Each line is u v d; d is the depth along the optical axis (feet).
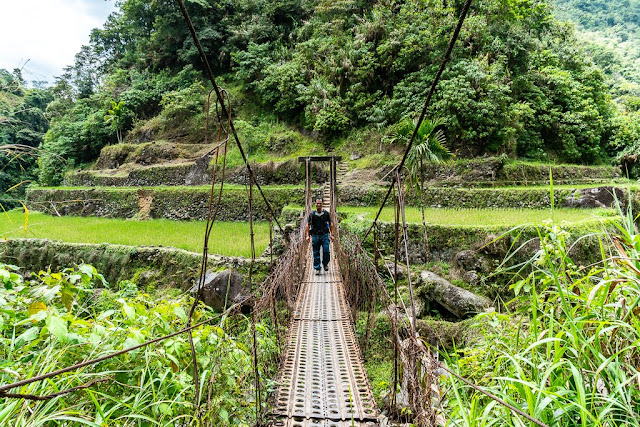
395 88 61.00
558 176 51.26
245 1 94.17
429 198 47.91
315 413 9.16
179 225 52.95
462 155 53.52
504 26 62.59
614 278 6.77
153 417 6.32
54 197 69.72
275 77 75.46
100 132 87.71
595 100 65.72
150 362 7.12
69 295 8.28
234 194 57.47
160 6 90.22
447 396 8.09
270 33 89.45
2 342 6.49
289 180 62.39
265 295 10.87
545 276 8.71
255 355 9.04
